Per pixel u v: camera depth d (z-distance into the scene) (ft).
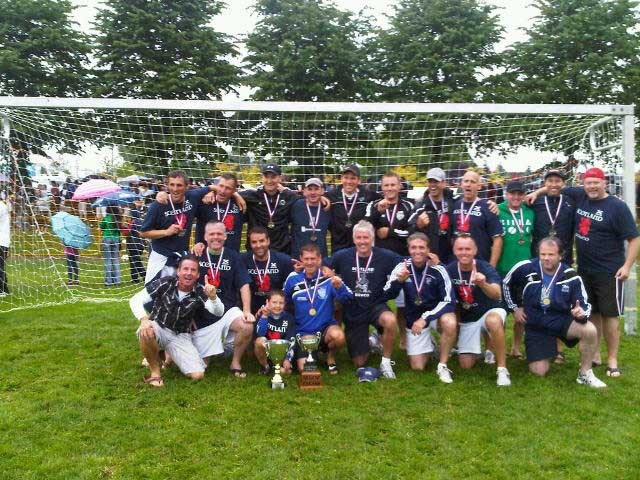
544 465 10.89
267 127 32.55
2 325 21.40
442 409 13.62
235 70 58.49
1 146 25.39
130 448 11.47
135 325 21.66
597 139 24.43
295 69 55.26
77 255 30.17
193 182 32.09
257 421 12.81
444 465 10.94
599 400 14.20
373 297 16.78
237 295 17.07
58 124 29.25
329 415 13.19
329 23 58.08
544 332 16.20
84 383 15.01
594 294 16.90
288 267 17.34
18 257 29.30
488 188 27.71
